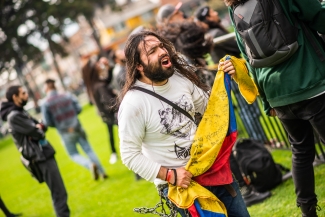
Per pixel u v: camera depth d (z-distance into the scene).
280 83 3.33
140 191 7.30
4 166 18.41
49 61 97.31
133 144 3.04
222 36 5.74
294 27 3.20
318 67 3.22
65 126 8.91
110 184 8.48
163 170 3.03
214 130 3.14
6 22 47.88
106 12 90.00
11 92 5.96
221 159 3.18
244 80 3.44
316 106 3.26
